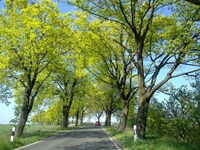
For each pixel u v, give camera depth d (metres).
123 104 30.73
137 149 13.18
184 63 17.41
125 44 25.23
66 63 28.22
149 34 19.89
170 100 18.09
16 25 21.20
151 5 16.00
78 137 24.20
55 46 22.64
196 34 16.73
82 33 23.27
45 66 23.61
